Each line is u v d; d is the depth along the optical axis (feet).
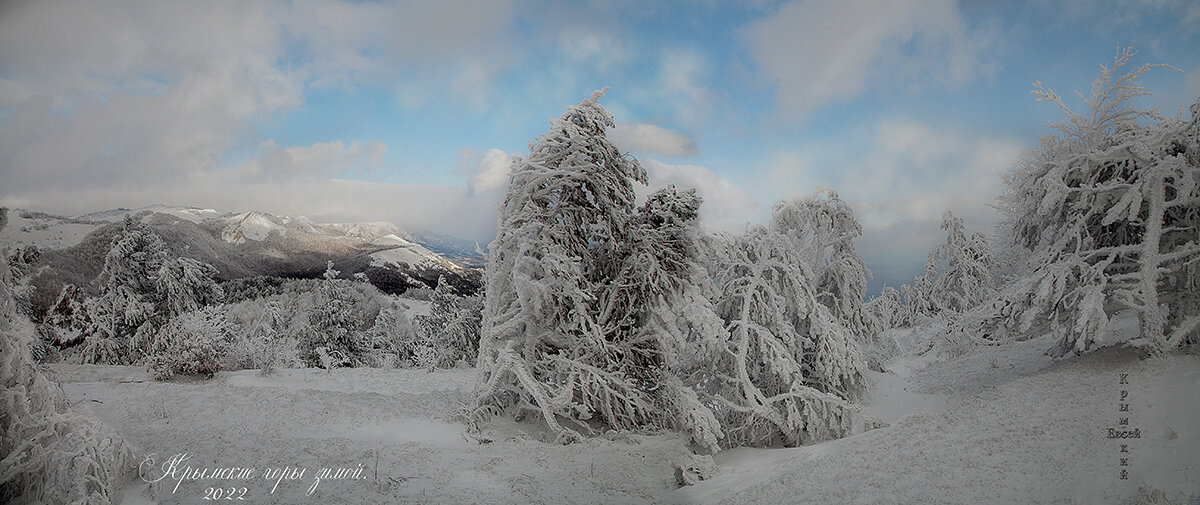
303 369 84.17
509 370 50.62
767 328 51.55
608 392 48.55
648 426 50.31
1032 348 75.20
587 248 54.34
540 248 49.73
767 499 27.58
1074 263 45.09
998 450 25.70
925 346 105.09
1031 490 20.90
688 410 47.11
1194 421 23.62
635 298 52.39
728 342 51.37
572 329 51.03
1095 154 45.57
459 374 88.89
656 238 52.70
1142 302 42.80
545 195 51.19
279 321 108.78
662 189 55.21
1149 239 42.34
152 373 72.95
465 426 47.67
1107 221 43.88
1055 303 45.96
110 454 24.97
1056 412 29.78
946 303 125.49
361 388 69.56
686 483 35.32
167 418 44.80
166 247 115.55
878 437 34.42
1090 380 36.42
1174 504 17.43
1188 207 43.83
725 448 49.78
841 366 51.42
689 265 52.34
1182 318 43.60
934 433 31.27
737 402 50.14
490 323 51.57
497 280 52.11
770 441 49.08
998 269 115.65
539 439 46.52
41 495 23.08
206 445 35.37
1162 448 21.89
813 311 52.65
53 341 97.71
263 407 49.26
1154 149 43.78
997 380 60.39
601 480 34.71
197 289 115.85
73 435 23.94
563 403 46.47
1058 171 47.21
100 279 105.29
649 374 52.85
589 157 52.29
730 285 54.70
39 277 96.07
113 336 102.58
